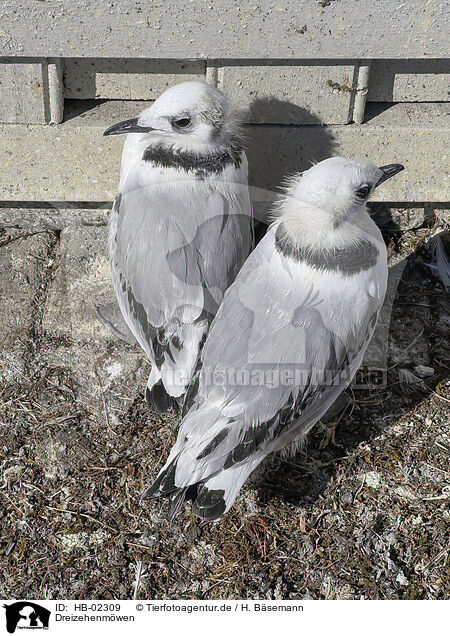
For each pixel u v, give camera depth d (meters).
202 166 0.98
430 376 1.05
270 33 1.01
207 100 0.97
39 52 1.02
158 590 0.92
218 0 0.98
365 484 0.98
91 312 1.09
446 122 1.07
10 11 0.99
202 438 0.89
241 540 0.94
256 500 0.97
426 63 1.06
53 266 1.13
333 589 0.92
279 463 0.99
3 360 1.05
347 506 0.96
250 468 0.90
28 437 1.00
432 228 1.16
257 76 1.05
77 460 0.99
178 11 0.99
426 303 1.11
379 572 0.93
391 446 1.00
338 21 1.00
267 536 0.95
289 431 0.93
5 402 1.02
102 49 1.02
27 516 0.95
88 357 1.06
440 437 1.01
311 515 0.96
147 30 1.00
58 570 0.92
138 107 1.08
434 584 0.92
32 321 1.08
